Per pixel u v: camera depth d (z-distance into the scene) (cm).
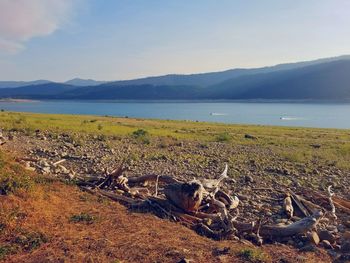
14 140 2875
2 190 1229
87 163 2167
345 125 12588
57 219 1130
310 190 1748
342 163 2712
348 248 1080
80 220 1139
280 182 1978
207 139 4147
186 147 3331
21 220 1070
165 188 1350
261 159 2788
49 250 932
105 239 1005
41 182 1459
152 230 1101
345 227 1309
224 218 1195
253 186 1862
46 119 5612
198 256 935
